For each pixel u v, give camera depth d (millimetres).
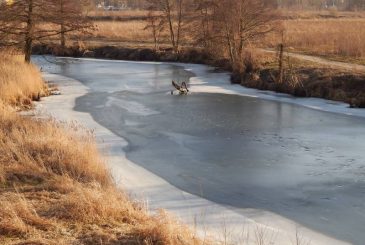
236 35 34562
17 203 9477
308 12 90750
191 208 11648
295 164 15219
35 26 33156
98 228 8828
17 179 11484
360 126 19922
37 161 12688
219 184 13523
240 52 33188
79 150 13188
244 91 27984
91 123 20734
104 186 11727
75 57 46531
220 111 23031
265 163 15352
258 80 28734
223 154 16344
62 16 30250
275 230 10438
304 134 18781
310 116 21797
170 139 18297
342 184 13414
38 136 14445
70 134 15711
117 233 8648
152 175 14195
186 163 15398
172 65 40281
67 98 26531
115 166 14898
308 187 13219
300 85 26297
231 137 18500
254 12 34250
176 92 27984
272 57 32375
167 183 13523
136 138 18438
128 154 16359
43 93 27141
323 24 58219
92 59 45156
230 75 33781
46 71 38094
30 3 29250
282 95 26500
